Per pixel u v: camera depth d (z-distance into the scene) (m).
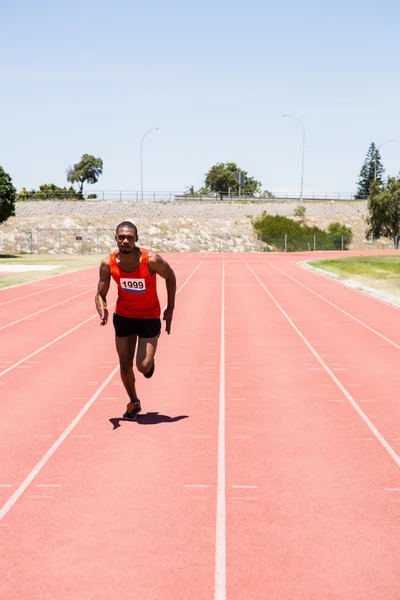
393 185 65.75
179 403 7.56
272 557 3.78
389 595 3.38
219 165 119.69
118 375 9.12
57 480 5.04
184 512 4.42
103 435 6.25
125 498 4.67
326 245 72.44
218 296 21.09
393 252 60.78
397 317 15.65
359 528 4.16
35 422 6.73
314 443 6.00
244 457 5.60
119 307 6.20
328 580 3.52
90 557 3.78
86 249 66.75
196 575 3.57
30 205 72.88
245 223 77.94
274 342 12.03
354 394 8.00
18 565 3.69
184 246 70.81
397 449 5.81
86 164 91.81
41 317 15.72
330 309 17.39
